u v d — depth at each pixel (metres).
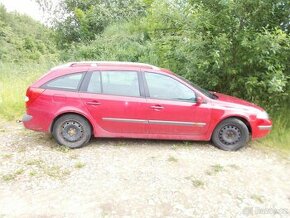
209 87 8.00
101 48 14.92
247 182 5.22
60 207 4.29
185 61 8.02
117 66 6.11
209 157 6.00
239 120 6.28
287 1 6.85
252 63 7.17
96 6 19.72
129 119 6.02
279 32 6.54
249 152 6.43
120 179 5.04
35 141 6.42
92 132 6.17
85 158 5.71
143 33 14.71
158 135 6.19
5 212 4.15
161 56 8.77
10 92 9.20
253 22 7.21
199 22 7.32
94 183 4.89
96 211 4.23
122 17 18.80
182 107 6.04
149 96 6.04
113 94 6.00
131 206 4.38
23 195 4.53
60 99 5.89
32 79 10.95
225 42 6.89
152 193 4.70
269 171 5.68
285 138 7.11
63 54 16.83
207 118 6.15
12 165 5.36
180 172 5.36
